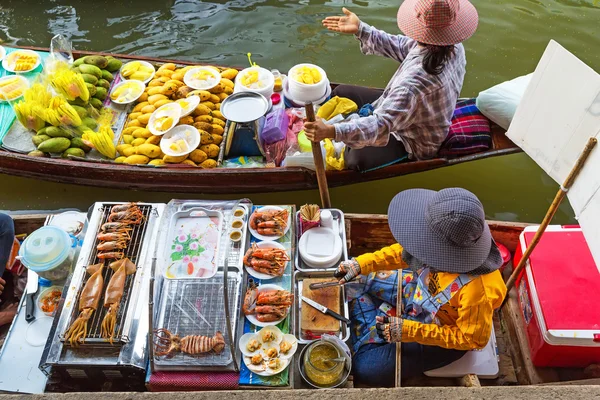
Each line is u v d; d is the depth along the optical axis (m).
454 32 3.62
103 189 5.18
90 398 2.35
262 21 6.92
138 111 5.13
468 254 2.70
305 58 6.47
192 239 3.46
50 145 4.65
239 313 3.26
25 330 3.37
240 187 4.66
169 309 3.25
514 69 6.27
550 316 3.28
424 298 3.06
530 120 3.07
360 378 3.28
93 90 5.11
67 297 3.25
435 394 2.32
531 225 3.82
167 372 3.04
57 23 6.91
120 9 7.09
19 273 3.83
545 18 6.83
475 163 5.48
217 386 3.03
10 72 5.51
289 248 3.61
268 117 4.78
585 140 2.74
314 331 3.25
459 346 2.90
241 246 3.53
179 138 4.73
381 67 6.40
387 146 4.48
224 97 5.22
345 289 3.51
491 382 3.46
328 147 4.51
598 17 6.84
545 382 3.43
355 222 4.06
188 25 6.87
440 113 4.09
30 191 5.27
